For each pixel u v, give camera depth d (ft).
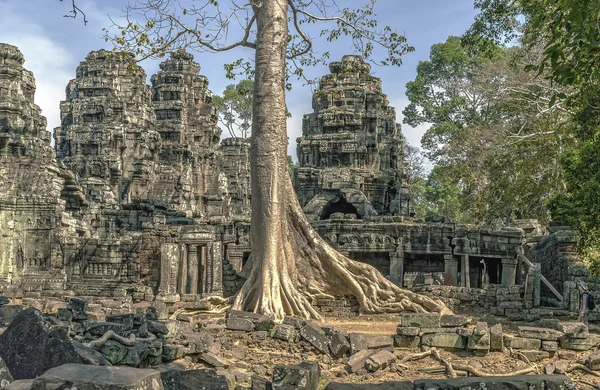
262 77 68.64
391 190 159.22
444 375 41.57
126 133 184.44
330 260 70.28
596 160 85.56
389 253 113.70
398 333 46.96
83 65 195.83
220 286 87.97
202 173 216.13
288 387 28.19
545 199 144.87
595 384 38.11
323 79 164.55
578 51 39.22
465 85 187.52
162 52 71.31
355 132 157.38
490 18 97.04
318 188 152.76
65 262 103.30
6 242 109.91
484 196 151.23
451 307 78.69
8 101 121.80
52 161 125.18
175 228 96.32
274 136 67.82
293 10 79.15
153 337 40.06
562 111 126.82
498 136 145.07
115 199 169.58
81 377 21.15
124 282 97.71
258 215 66.95
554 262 90.99
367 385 25.41
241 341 48.37
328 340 46.21
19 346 30.48
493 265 120.37
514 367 42.42
